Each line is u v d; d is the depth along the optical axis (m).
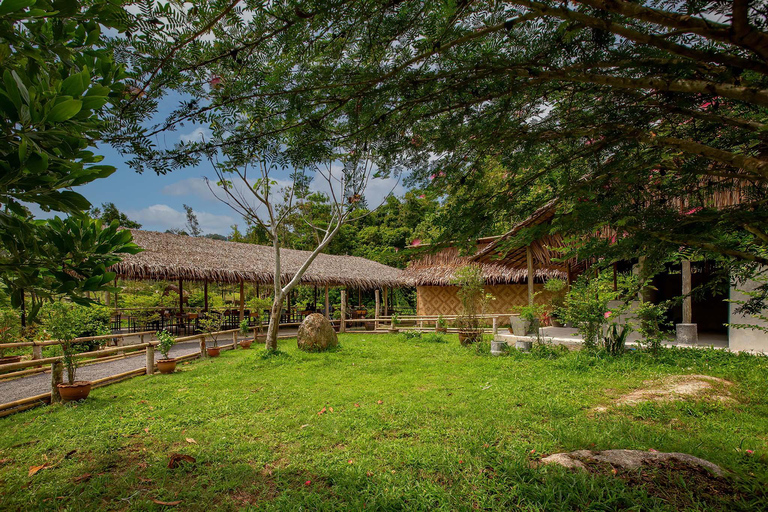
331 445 4.24
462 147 2.28
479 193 2.44
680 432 4.20
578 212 1.87
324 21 1.47
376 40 1.62
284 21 1.46
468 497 2.99
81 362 7.55
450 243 2.31
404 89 1.81
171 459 3.83
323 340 11.20
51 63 1.76
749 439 3.90
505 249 2.32
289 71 1.68
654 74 1.57
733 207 1.81
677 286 12.83
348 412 5.29
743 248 2.14
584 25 1.43
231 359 10.27
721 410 4.80
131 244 2.28
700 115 1.73
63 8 1.43
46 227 2.00
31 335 9.77
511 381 6.84
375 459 3.79
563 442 3.96
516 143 2.19
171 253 13.62
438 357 9.71
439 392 6.24
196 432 4.68
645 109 1.93
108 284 2.13
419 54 1.69
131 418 5.29
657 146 1.95
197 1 1.38
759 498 2.65
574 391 5.93
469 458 3.67
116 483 3.49
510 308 16.50
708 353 7.65
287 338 15.31
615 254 1.99
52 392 6.27
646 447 3.78
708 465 3.13
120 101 1.81
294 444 4.30
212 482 3.49
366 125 2.01
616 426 4.37
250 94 1.78
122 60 1.62
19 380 8.01
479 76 1.73
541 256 9.80
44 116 1.38
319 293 23.88
